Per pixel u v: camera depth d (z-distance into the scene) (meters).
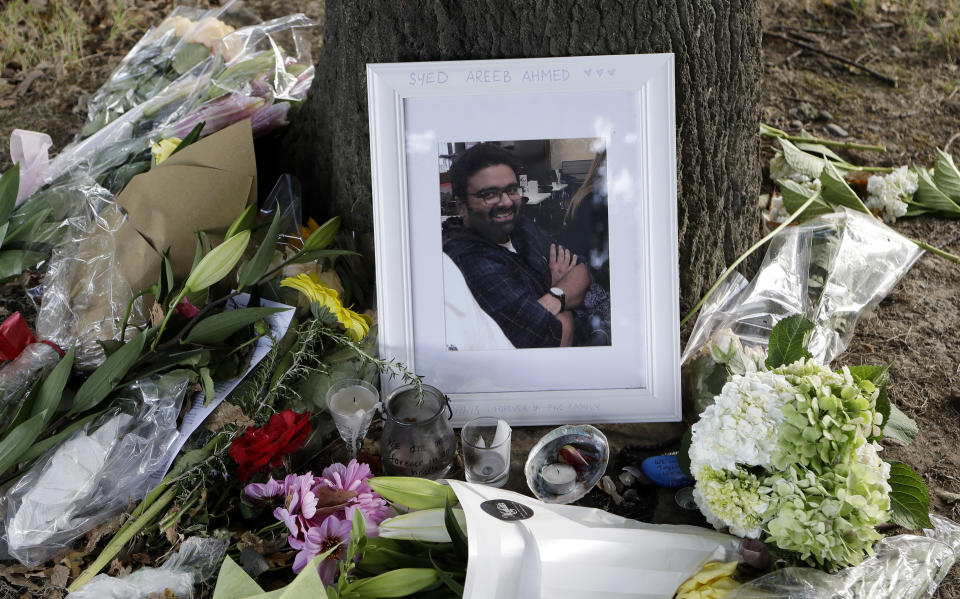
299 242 1.86
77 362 1.64
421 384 1.60
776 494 1.37
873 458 1.39
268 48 2.20
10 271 1.80
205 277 1.49
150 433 1.55
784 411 1.36
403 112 1.71
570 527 1.41
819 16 3.29
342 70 1.83
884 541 1.50
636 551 1.40
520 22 1.72
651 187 1.73
